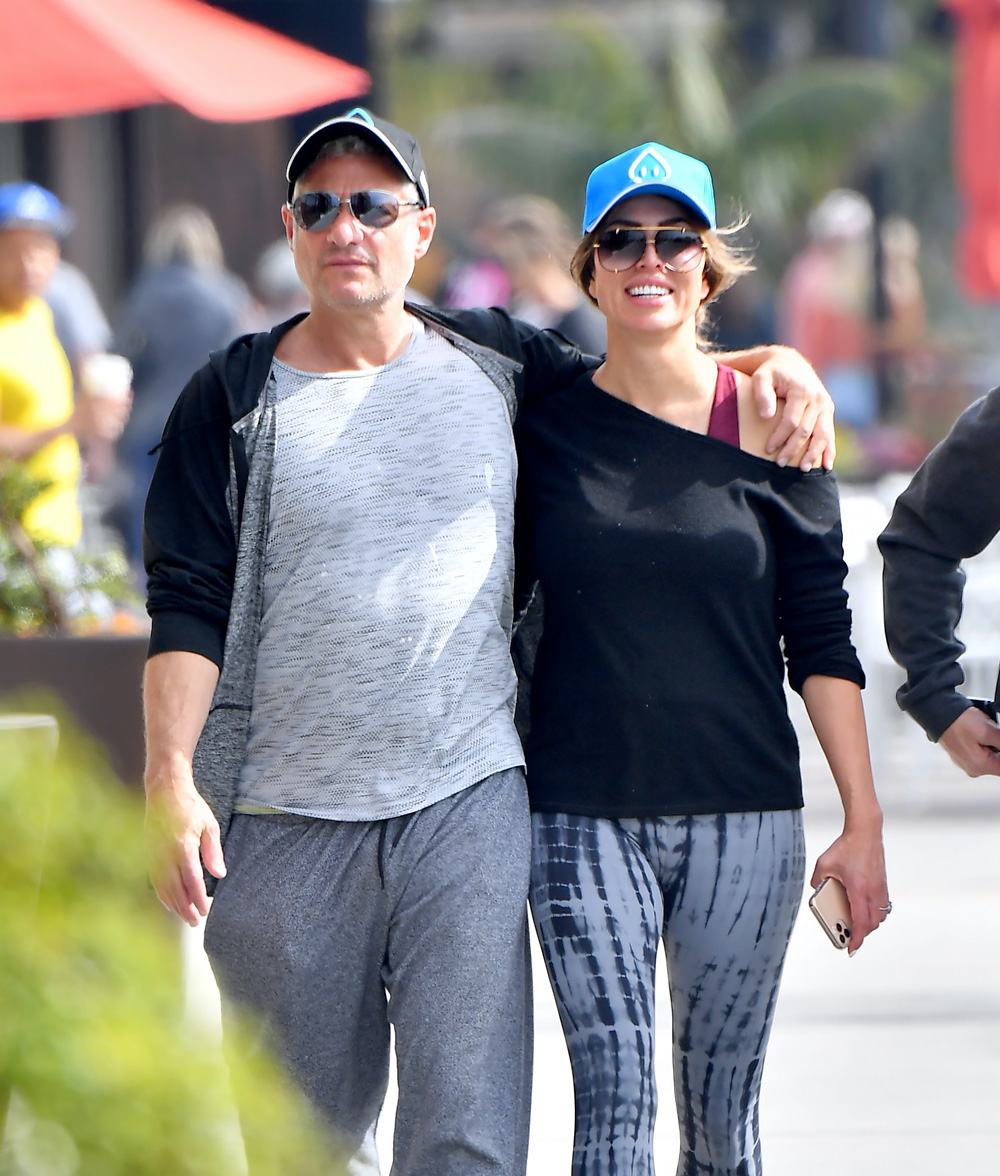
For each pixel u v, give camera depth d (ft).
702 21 314.55
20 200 87.97
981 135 154.61
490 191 301.63
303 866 39.29
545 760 40.04
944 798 106.01
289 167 40.22
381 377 39.83
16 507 61.21
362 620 38.78
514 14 338.75
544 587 40.24
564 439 40.88
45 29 77.97
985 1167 52.95
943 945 75.82
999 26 154.61
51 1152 16.99
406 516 39.11
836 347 214.48
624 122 272.31
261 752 39.55
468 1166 38.29
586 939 38.88
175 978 18.69
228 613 39.65
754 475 40.45
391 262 39.70
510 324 42.09
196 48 82.38
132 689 55.31
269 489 39.11
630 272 40.37
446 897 38.60
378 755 38.99
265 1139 18.85
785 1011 67.92
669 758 39.52
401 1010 39.04
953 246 364.38
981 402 40.60
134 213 150.92
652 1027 38.99
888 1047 63.72
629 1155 37.99
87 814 18.60
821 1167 53.11
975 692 104.58
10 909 17.53
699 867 39.70
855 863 40.81
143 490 114.62
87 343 113.29
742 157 256.11
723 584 39.68
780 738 40.55
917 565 41.27
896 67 342.64
